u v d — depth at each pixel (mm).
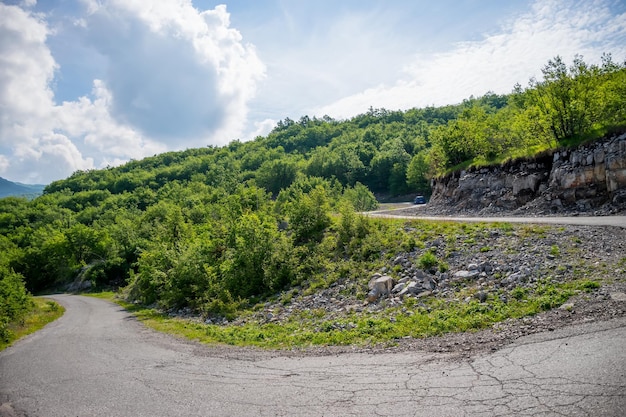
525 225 17734
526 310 10125
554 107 25609
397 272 17078
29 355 14805
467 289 13398
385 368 8031
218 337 14906
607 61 25984
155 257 35781
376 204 71188
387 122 189250
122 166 195625
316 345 11422
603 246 13258
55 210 122438
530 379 6293
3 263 35312
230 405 7051
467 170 33969
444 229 19922
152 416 6953
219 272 25875
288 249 23156
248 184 122875
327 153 126188
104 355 13344
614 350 6723
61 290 74000
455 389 6395
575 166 23094
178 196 115375
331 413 6121
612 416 4879
